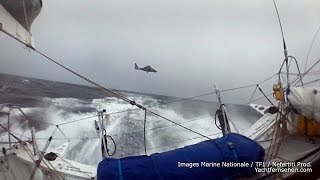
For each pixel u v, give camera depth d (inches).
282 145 218.2
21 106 883.4
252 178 161.5
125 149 581.9
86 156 526.9
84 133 643.5
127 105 1007.6
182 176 150.7
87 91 1293.1
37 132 619.8
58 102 983.0
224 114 293.6
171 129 693.9
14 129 610.9
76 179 257.8
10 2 140.7
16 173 261.0
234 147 160.4
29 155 257.0
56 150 320.2
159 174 149.6
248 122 776.9
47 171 253.0
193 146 167.0
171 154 159.9
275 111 277.9
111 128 689.0
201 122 764.0
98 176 149.3
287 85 230.2
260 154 162.2
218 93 339.9
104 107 958.4
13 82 1432.1
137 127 717.3
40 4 170.9
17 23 151.6
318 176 162.7
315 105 196.5
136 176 148.1
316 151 175.3
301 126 222.7
